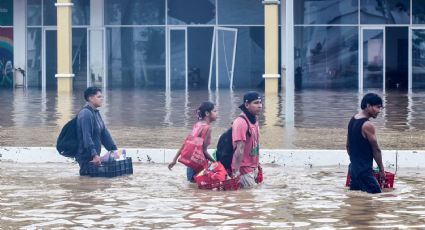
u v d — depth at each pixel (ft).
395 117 93.50
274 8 149.69
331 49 167.32
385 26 166.71
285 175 54.19
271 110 104.53
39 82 172.65
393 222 38.24
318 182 51.13
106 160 54.49
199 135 51.03
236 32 168.76
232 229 36.78
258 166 50.16
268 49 149.79
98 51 170.30
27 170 56.70
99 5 169.68
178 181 51.70
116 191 47.78
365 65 167.43
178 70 170.50
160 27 170.30
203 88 164.86
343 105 113.91
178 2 169.89
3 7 172.14
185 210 41.60
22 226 37.63
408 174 54.95
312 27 167.43
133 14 170.09
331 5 167.12
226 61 169.37
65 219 39.29
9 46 172.55
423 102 119.14
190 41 170.09
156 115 96.73
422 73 166.91
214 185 48.11
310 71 167.84
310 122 87.40
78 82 170.71
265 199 44.93
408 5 166.30
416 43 166.50
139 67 170.91
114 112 101.50
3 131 77.97
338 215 40.11
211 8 169.17
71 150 54.29
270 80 149.79
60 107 110.52
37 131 77.92
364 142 47.47
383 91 152.25
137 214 40.55
